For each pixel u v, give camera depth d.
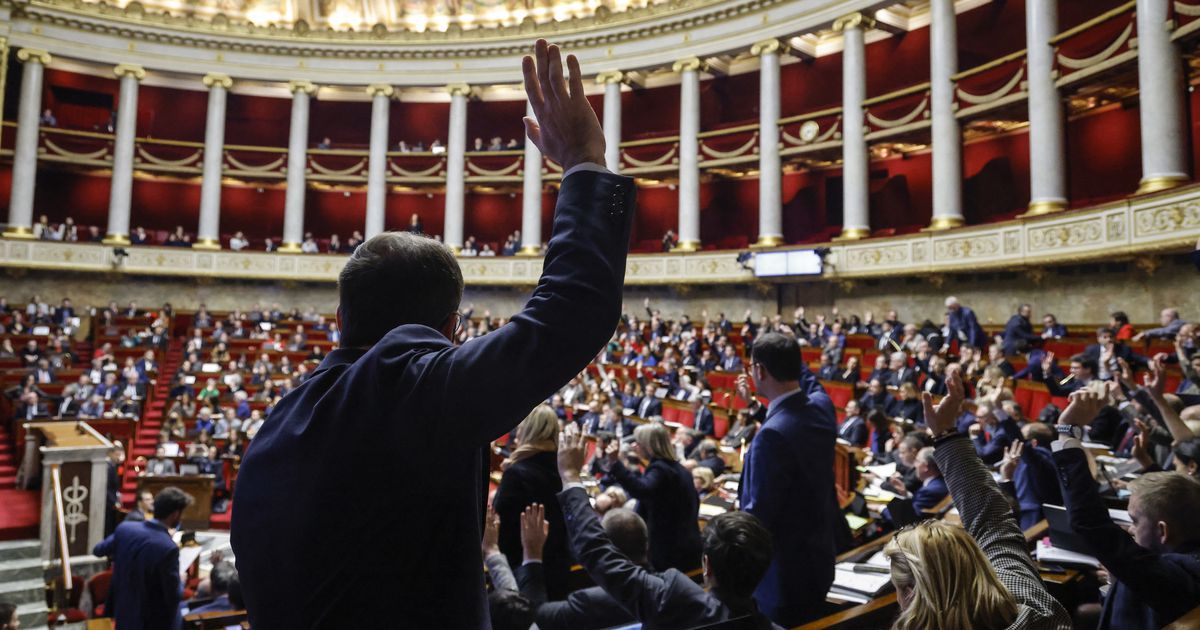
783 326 15.70
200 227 23.92
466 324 19.41
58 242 22.47
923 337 11.62
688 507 3.56
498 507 3.11
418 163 24.86
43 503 9.18
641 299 22.36
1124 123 16.12
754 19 20.84
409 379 0.96
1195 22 11.75
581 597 2.77
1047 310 14.90
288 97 26.45
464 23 25.34
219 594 5.95
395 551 0.96
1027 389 9.26
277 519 0.98
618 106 22.77
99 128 24.38
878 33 20.91
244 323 20.73
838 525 3.60
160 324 18.92
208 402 15.00
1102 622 2.47
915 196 20.55
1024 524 4.26
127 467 13.08
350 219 26.92
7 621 4.64
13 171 22.45
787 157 20.58
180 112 25.78
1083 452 2.33
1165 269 12.84
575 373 0.98
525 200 23.80
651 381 14.31
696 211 21.69
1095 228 13.10
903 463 6.03
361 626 0.95
